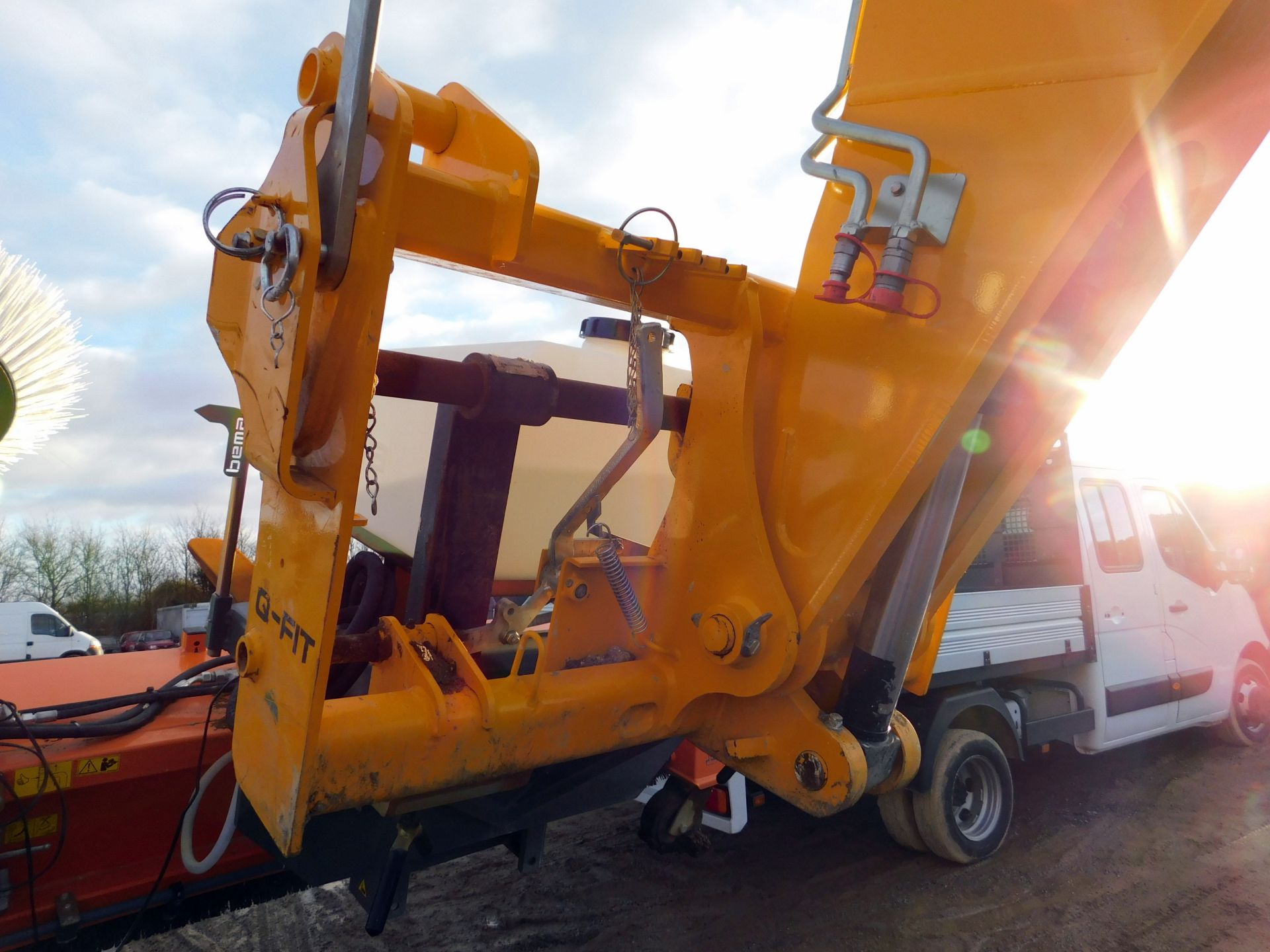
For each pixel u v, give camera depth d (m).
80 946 2.27
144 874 2.29
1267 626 6.45
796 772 2.15
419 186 1.62
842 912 3.19
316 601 1.49
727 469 2.21
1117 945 3.01
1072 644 4.20
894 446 1.91
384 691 2.02
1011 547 4.05
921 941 3.00
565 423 3.07
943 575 2.55
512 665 2.37
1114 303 2.20
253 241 1.58
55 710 2.30
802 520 2.09
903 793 3.59
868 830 3.99
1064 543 4.39
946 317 1.85
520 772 2.09
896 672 2.12
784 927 3.07
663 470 3.26
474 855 3.62
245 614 2.93
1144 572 4.80
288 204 1.52
